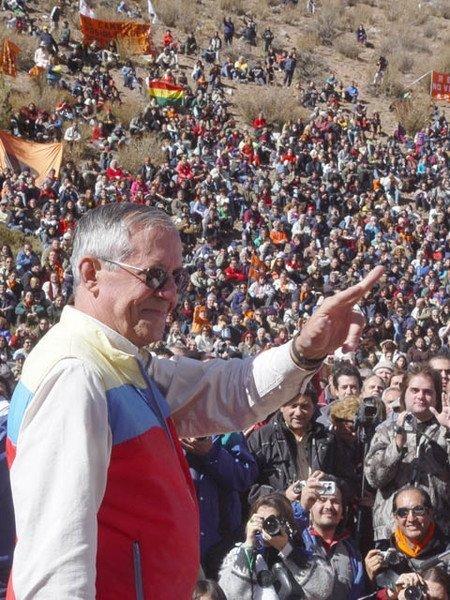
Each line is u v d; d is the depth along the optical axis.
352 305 3.44
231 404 3.67
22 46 66.12
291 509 7.60
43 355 3.13
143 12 79.44
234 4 85.19
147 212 3.34
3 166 50.59
